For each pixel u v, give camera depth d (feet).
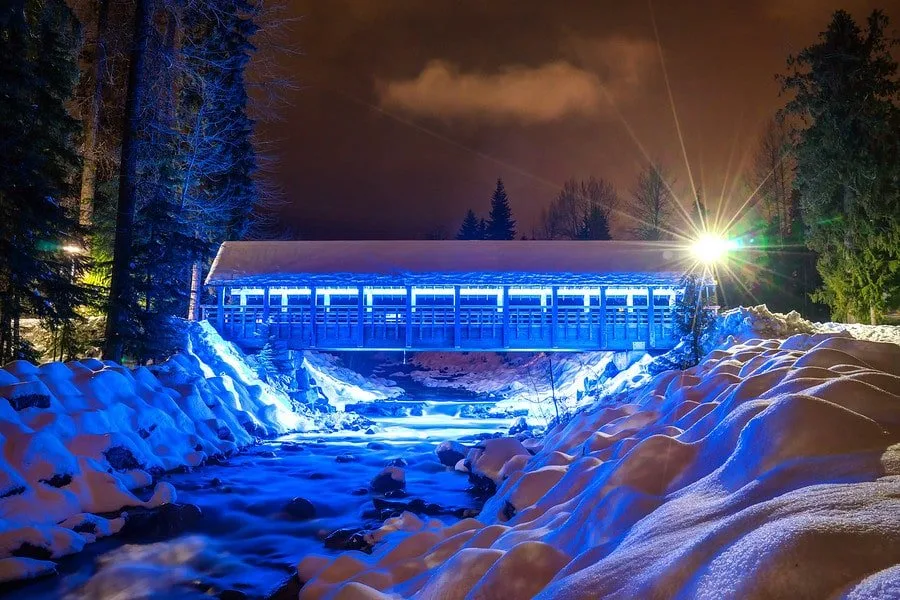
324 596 19.34
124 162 62.08
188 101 95.86
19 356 55.06
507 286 92.38
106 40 80.33
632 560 10.06
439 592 14.51
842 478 9.71
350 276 92.94
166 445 46.93
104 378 46.19
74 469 34.63
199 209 94.43
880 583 6.30
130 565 28.19
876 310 95.86
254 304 97.81
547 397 94.94
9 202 50.62
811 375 16.10
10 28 50.42
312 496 40.57
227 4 93.81
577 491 20.15
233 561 29.48
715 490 12.08
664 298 96.43
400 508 36.83
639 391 50.03
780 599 7.00
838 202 99.76
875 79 95.40
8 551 27.09
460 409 93.50
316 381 94.12
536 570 12.91
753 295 131.85
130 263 64.39
